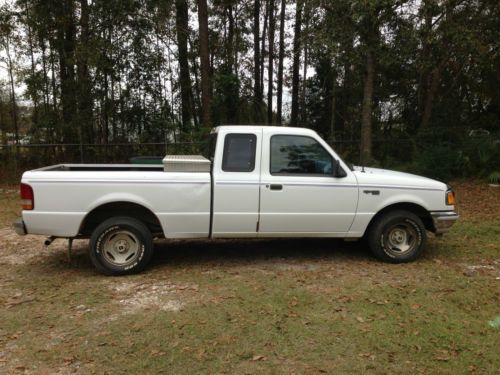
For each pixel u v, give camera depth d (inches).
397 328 159.5
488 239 286.8
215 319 167.3
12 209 400.5
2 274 223.3
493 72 666.2
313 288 198.5
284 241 282.4
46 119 625.9
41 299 189.3
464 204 414.9
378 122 730.2
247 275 217.0
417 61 591.5
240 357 140.5
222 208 217.9
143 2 614.5
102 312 175.2
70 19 601.3
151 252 220.1
